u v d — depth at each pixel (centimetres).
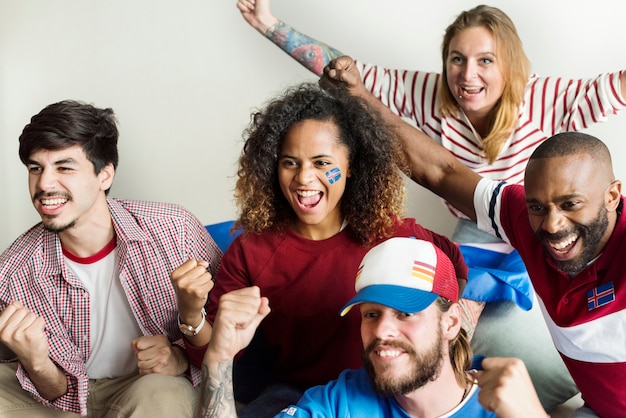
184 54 333
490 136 260
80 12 338
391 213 204
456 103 268
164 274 217
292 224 206
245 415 197
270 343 214
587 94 259
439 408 165
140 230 216
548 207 173
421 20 311
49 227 208
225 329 166
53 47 342
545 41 303
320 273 202
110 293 218
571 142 172
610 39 297
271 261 204
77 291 214
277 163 202
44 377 203
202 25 330
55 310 215
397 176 204
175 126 339
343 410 168
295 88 232
